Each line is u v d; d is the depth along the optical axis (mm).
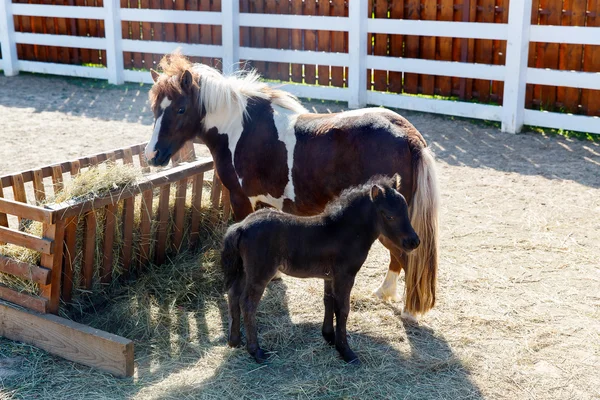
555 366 4254
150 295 5125
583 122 8711
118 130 9664
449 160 8219
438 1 9984
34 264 4605
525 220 6512
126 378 4137
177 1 12008
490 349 4453
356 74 10328
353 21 10117
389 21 10031
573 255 5777
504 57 9688
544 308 4961
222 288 5316
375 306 5035
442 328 4723
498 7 9500
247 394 3984
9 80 12906
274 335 4625
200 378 4145
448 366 4250
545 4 9047
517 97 8961
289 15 10734
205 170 5582
